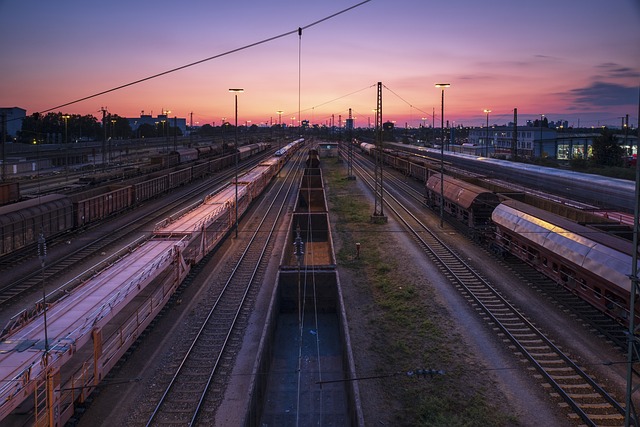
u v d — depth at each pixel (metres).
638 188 11.21
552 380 15.33
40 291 24.77
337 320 22.98
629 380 11.46
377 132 42.53
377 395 15.09
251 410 13.41
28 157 77.88
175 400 15.09
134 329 18.45
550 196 37.62
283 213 48.59
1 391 11.26
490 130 133.62
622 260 18.06
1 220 29.16
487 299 22.75
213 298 24.00
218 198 40.94
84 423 13.95
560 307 21.70
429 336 19.02
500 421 13.52
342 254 32.19
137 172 63.72
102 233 37.62
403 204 52.25
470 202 34.84
